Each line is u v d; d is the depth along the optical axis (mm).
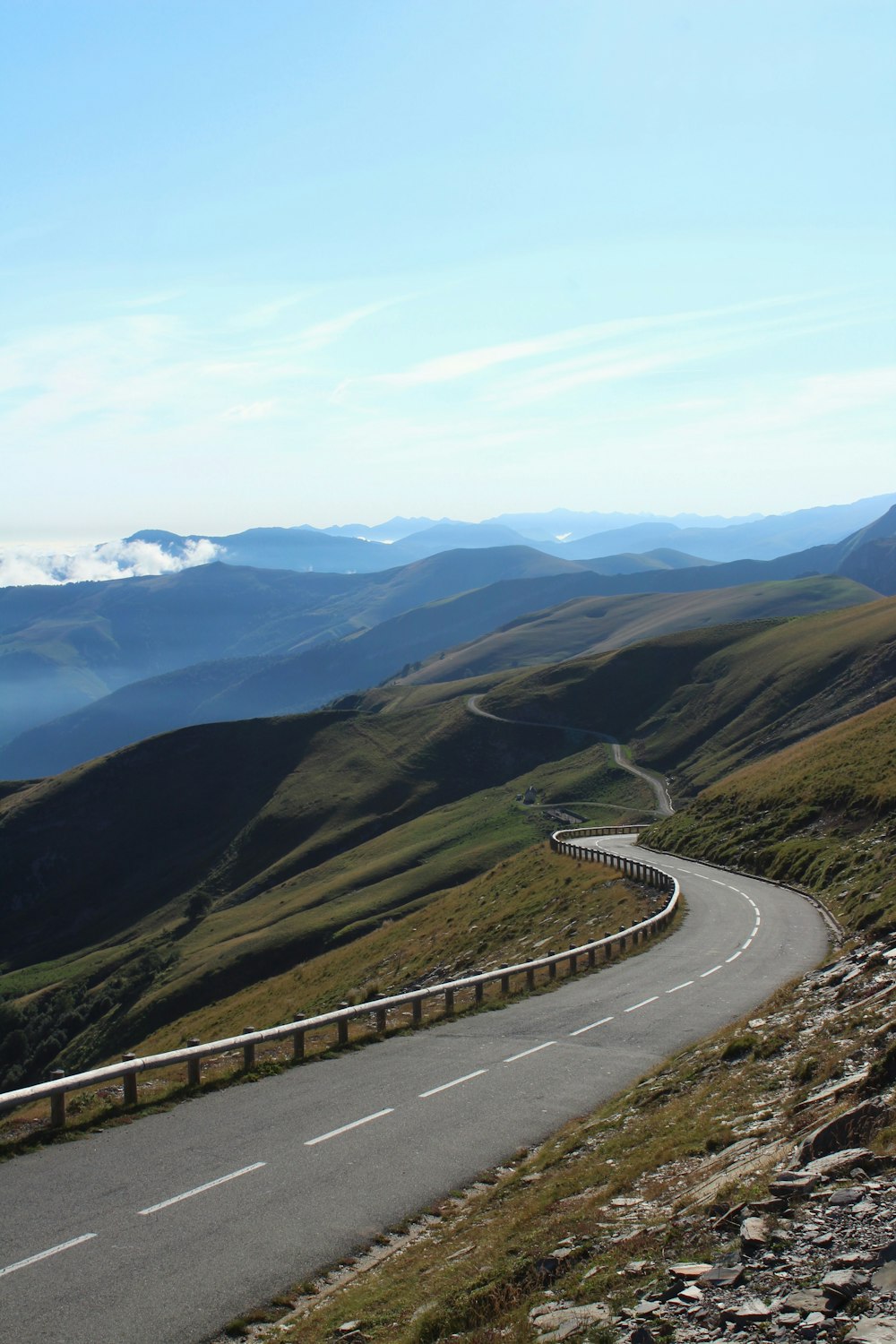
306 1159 14750
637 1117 15570
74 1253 11602
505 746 193625
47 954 162125
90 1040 108875
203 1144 15445
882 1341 6199
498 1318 8711
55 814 193625
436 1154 14969
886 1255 7371
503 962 40812
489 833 136000
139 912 167375
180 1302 10469
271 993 64875
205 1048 18812
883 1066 11406
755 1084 14961
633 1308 7902
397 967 54031
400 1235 12242
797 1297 7137
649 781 153875
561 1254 9719
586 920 45406
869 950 23219
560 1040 22297
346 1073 19844
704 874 54531
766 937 35125
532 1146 15336
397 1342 8953
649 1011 25062
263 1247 11781
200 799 195625
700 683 197125
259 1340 9766
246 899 151000
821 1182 9180
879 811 47656
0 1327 9930
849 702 153125
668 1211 10320
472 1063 20469
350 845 163625
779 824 55688
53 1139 15727
